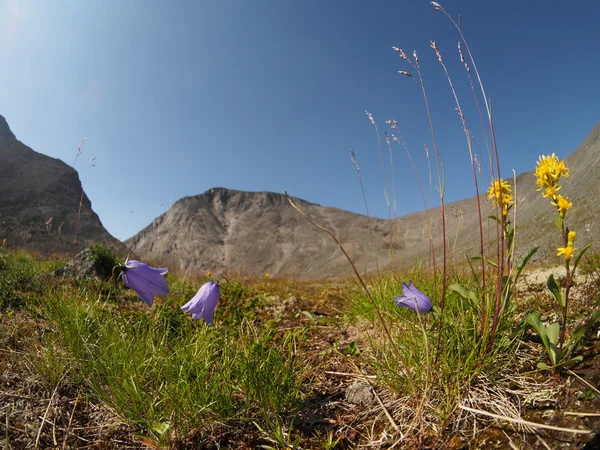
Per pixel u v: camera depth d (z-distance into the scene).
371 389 0.22
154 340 0.27
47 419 0.20
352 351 0.27
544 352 0.21
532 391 0.18
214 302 0.20
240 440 0.19
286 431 0.20
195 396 0.20
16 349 0.25
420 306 0.20
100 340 0.25
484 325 0.20
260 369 0.22
